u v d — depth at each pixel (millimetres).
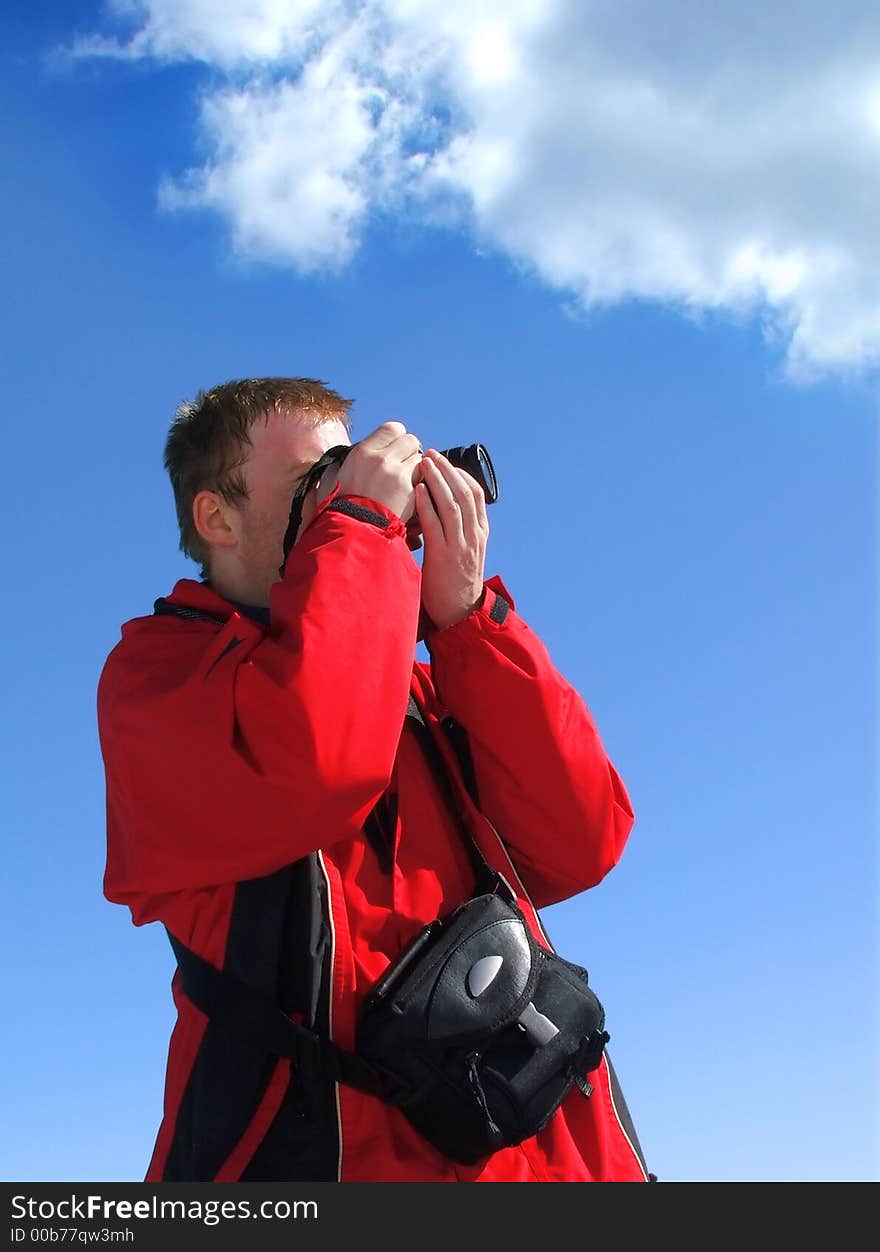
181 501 2336
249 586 2203
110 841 1928
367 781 1679
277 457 2197
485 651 1938
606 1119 1793
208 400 2299
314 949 1680
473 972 1673
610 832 2014
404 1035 1620
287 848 1673
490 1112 1631
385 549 1823
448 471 1992
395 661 1750
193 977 1732
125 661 1943
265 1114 1635
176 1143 1724
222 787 1688
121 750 1816
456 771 2023
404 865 1854
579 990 1762
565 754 1939
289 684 1656
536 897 2090
